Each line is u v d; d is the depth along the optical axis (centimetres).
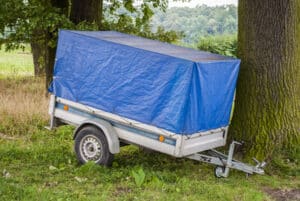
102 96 966
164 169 973
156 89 898
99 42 964
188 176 954
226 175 962
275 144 1038
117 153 996
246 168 966
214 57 952
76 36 995
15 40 1683
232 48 2528
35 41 1716
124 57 933
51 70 1761
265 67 1028
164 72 889
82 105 993
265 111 1034
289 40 1027
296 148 1048
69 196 796
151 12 2000
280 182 966
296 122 1059
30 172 926
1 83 2066
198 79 876
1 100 1462
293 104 1052
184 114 874
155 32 1888
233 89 979
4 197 770
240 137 1043
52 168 952
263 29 1022
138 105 921
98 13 1753
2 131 1270
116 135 957
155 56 895
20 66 3203
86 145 986
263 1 1016
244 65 1041
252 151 1031
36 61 2448
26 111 1352
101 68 963
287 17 1020
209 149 963
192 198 821
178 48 1010
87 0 1719
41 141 1196
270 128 1034
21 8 1612
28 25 1619
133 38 1058
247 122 1040
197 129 908
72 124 1014
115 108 949
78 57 995
